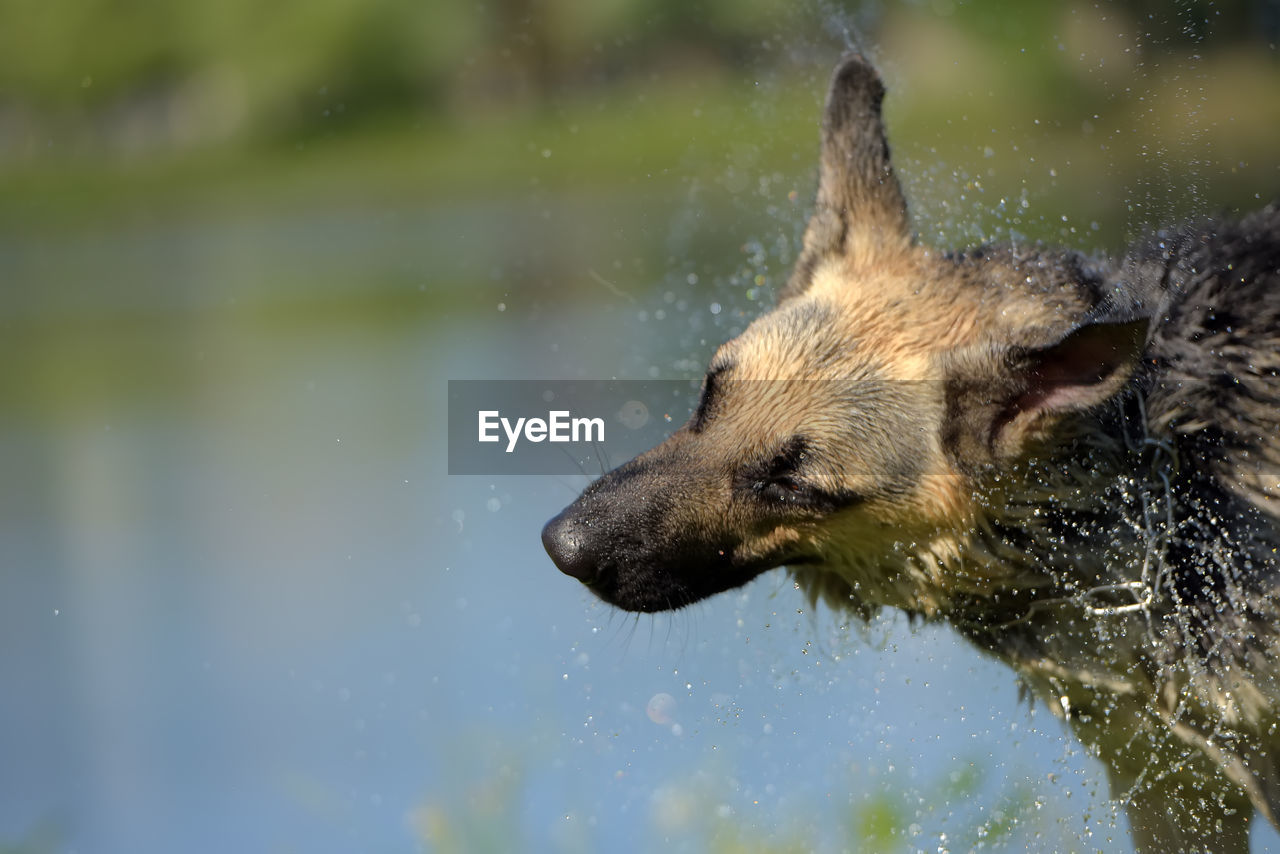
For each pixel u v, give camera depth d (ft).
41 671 34.42
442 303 64.18
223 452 48.93
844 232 22.43
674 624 30.30
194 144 136.67
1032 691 22.65
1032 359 19.51
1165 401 20.18
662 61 99.14
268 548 40.45
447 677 32.45
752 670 27.45
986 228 30.71
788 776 26.40
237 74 138.10
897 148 46.62
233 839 27.86
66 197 118.73
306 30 132.98
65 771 30.22
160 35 143.02
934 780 25.26
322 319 66.13
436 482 43.11
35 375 61.67
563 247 69.10
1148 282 21.22
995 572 20.85
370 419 49.29
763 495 20.74
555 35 114.83
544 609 35.68
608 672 30.76
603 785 27.53
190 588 38.32
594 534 20.66
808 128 52.49
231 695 32.81
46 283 81.25
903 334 20.71
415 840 27.58
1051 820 23.68
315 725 31.73
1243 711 20.25
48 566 40.78
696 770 26.86
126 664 34.53
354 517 41.57
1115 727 21.83
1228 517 20.01
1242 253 20.76
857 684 26.53
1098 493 20.18
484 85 122.31
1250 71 35.14
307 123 131.03
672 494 20.66
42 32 142.92
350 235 89.56
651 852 25.23
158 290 77.30
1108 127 34.19
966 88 54.90
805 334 20.92
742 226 60.59
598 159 93.76
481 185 101.76
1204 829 22.08
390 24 130.21
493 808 25.62
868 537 21.11
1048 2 54.24
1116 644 20.92
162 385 58.75
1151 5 33.68
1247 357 20.13
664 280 55.21
